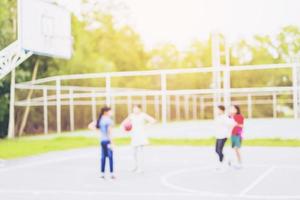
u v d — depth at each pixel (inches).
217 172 503.8
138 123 512.4
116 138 952.9
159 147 809.5
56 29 703.7
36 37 666.2
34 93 1246.3
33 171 533.3
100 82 1491.1
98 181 454.3
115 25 2121.1
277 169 520.4
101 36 2043.6
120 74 917.2
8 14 1133.1
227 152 708.0
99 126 465.7
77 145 863.7
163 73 896.3
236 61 2143.2
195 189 398.9
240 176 471.2
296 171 503.5
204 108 1802.4
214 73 1203.2
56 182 450.9
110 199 359.9
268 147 776.9
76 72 1397.6
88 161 629.3
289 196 359.9
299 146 783.1
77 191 398.6
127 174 500.1
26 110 1169.4
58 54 709.3
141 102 1521.9
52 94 1296.8
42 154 729.0
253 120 1362.0
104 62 1635.1
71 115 1190.3
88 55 1593.3
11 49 646.5
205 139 875.4
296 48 2112.5
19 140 991.0
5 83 1124.5
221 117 513.7
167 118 1571.1
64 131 1272.1
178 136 924.0
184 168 543.2
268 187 403.2
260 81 2032.5
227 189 395.9
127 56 2116.1
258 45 2150.6
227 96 903.1
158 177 475.2
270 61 2114.9
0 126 1135.0
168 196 367.9
